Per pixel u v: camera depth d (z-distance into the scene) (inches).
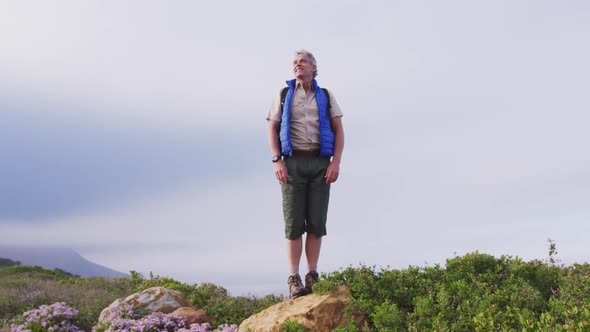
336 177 219.1
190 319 278.4
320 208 219.6
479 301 189.0
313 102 221.9
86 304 350.0
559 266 244.5
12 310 354.0
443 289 198.5
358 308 194.5
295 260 220.8
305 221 223.1
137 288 401.7
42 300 368.5
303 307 199.8
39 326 287.1
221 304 318.0
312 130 218.4
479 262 239.1
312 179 219.5
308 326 192.2
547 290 218.8
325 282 208.1
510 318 170.1
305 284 222.8
